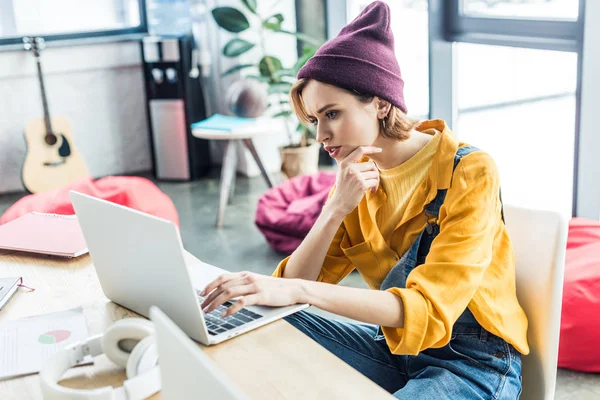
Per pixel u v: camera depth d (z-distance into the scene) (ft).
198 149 16.69
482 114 14.48
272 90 14.75
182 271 3.92
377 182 5.05
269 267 11.34
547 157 14.02
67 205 11.21
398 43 14.76
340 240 5.47
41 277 5.37
